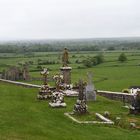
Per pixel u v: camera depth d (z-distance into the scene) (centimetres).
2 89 5094
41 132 2652
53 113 3478
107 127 3034
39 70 12675
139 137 2722
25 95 4625
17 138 2408
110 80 10656
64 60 5169
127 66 15138
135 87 6338
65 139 2505
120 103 4453
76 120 3222
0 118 3012
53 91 4438
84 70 13612
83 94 3600
